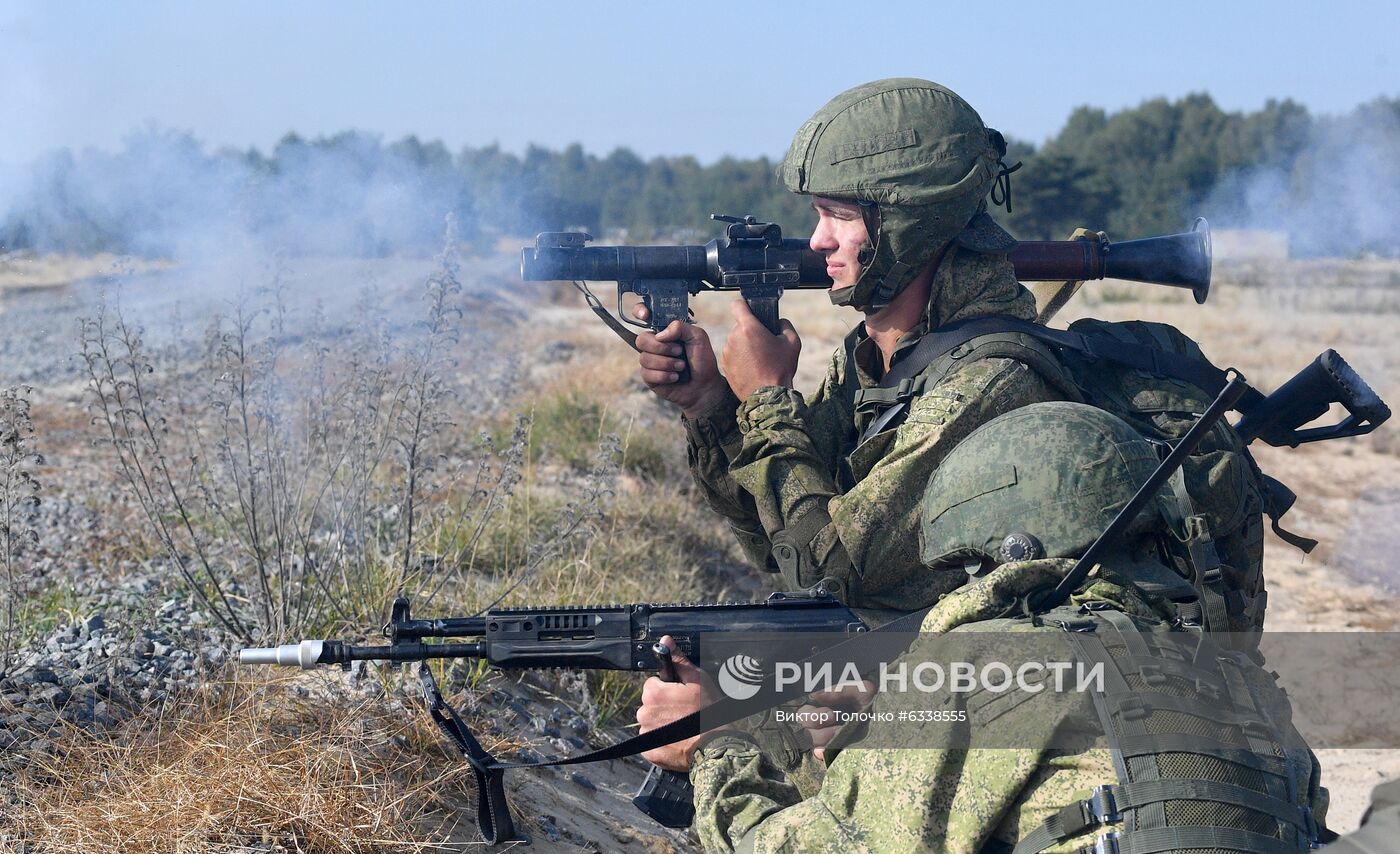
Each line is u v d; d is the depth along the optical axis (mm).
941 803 1944
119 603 4566
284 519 4652
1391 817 1692
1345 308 28328
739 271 3199
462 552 4746
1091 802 1814
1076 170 51469
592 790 3992
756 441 3020
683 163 123875
